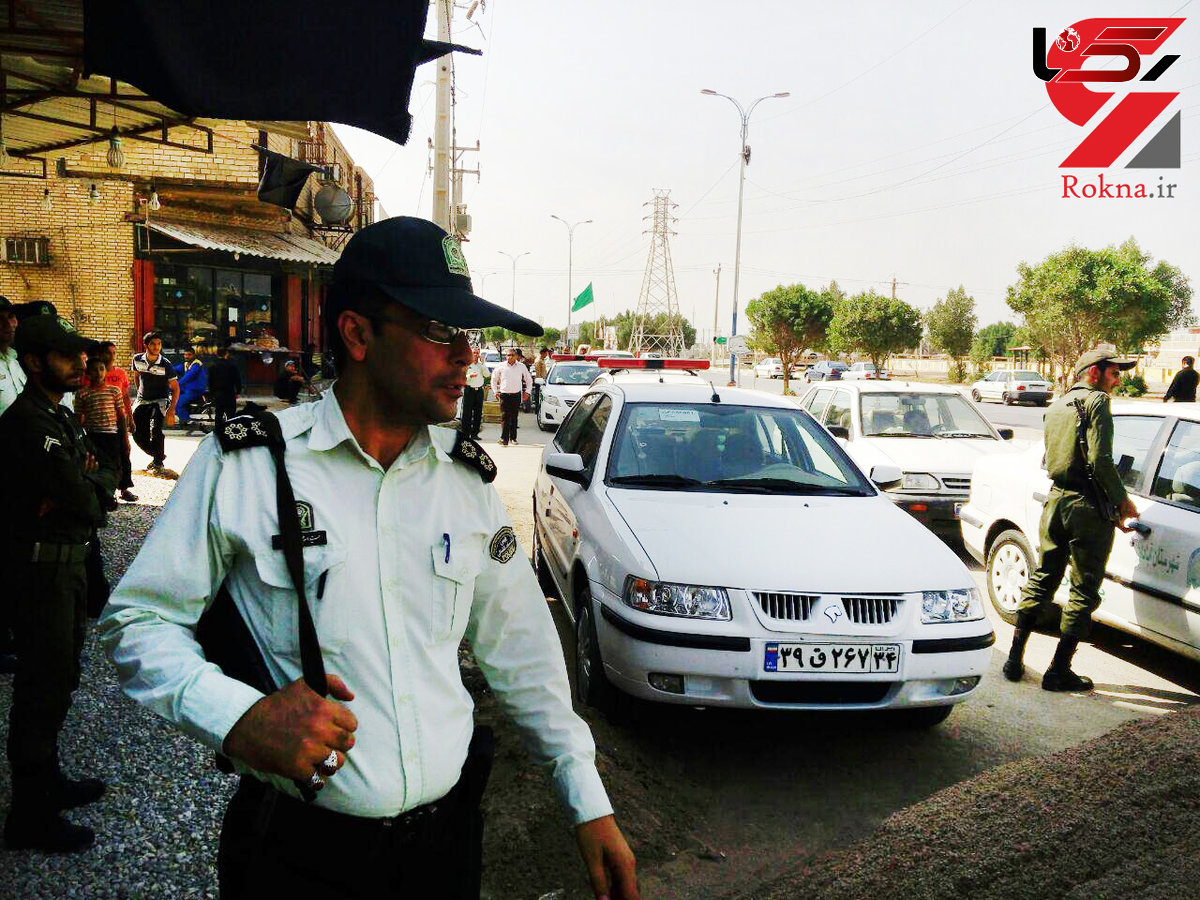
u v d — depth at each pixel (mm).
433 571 1313
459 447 1407
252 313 19156
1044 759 3248
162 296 17844
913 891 2387
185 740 3488
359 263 1312
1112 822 2676
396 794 1254
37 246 17078
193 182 17344
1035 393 32750
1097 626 5887
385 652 1262
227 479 1239
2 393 4391
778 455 4926
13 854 2666
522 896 2678
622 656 3605
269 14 3266
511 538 1489
